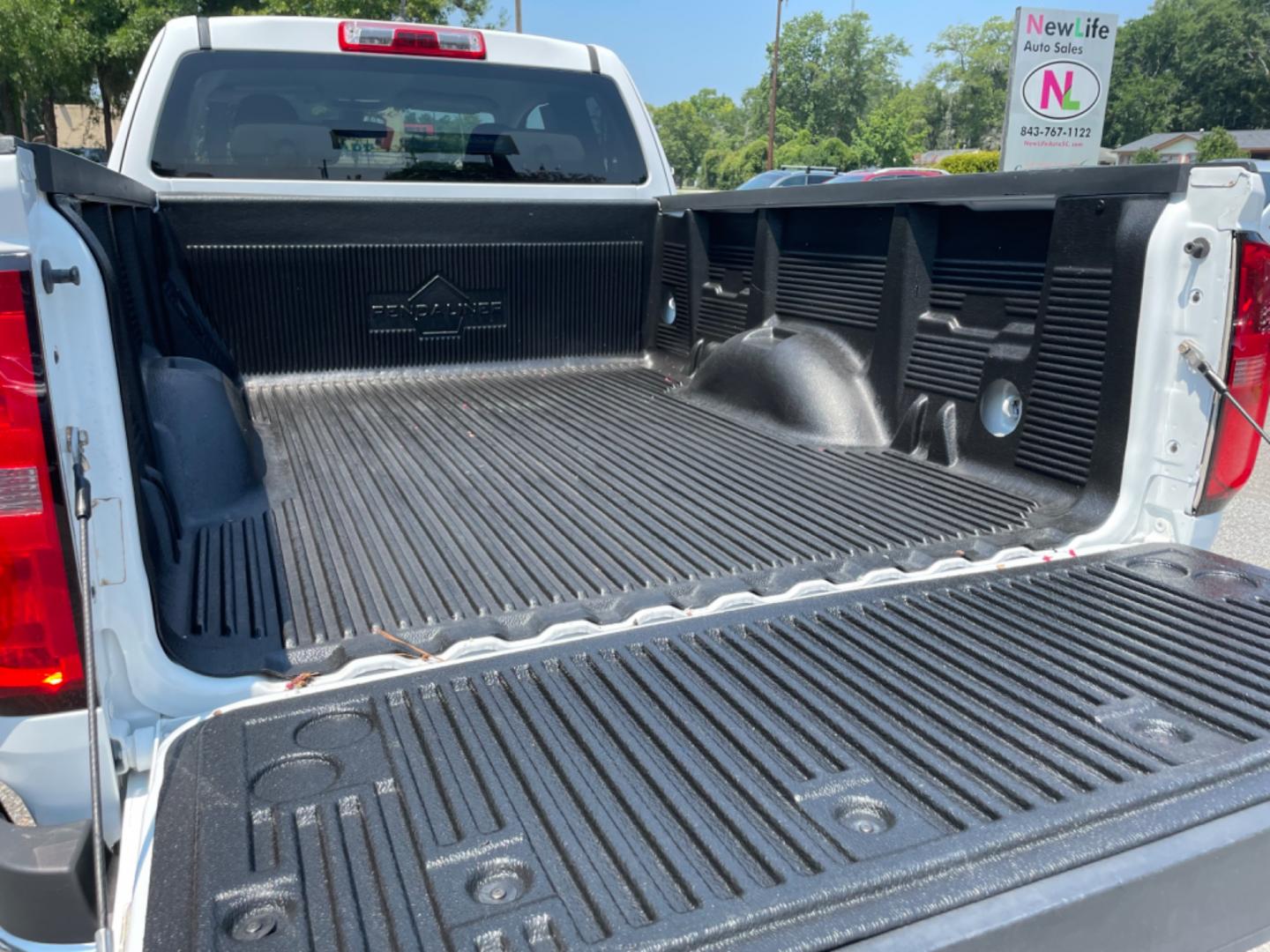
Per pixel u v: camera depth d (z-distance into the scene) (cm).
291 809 130
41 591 124
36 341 119
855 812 131
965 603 196
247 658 169
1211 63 8681
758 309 357
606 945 107
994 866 120
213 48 343
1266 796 136
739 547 229
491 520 245
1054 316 239
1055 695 161
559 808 131
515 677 167
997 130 10600
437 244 375
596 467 289
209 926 110
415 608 194
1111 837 126
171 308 307
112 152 343
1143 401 217
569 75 396
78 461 129
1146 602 195
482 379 395
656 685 165
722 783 138
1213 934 130
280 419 330
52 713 129
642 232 413
